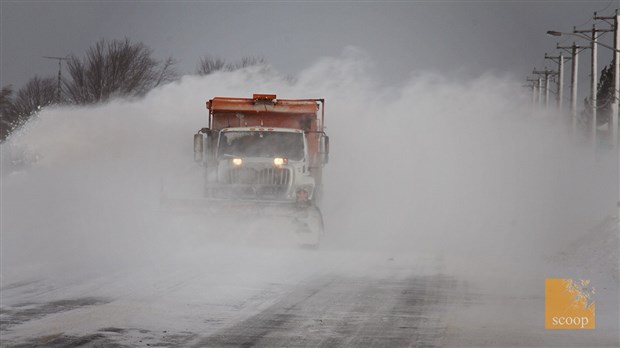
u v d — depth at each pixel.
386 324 30.70
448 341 28.11
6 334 27.70
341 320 31.27
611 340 28.78
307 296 36.41
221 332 28.69
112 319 30.25
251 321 30.66
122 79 149.25
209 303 34.00
